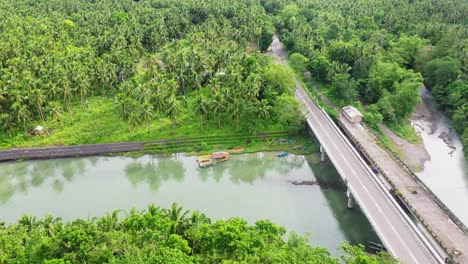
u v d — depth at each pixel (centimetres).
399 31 18125
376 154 10488
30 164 11138
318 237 8225
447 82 13800
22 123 12381
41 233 6053
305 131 12219
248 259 5272
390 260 5759
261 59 14912
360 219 8788
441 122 13275
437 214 8169
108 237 5806
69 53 15050
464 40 15150
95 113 13425
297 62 15800
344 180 8931
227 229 5753
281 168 10894
